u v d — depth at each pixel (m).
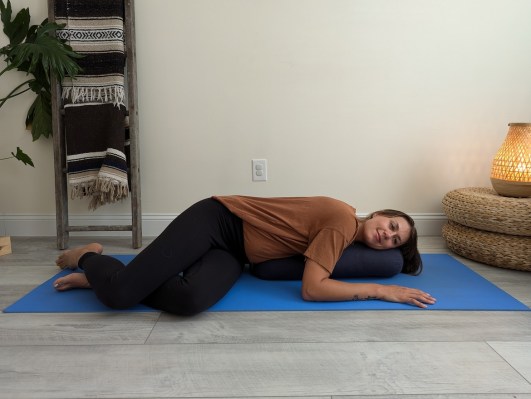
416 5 2.41
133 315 1.44
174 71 2.45
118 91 2.30
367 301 1.54
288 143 2.51
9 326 1.36
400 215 1.76
